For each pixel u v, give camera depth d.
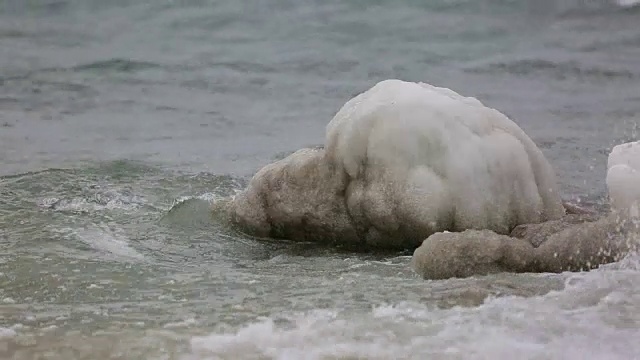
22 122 43.44
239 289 21.56
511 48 58.12
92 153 37.94
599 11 66.06
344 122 26.03
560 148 37.03
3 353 17.52
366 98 26.39
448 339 17.62
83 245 25.69
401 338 17.77
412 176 24.80
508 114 43.50
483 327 18.19
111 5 70.69
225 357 17.12
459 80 51.41
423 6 68.00
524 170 25.47
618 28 62.28
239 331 18.34
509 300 19.75
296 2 69.75
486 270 22.03
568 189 31.55
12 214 28.80
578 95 46.81
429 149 24.92
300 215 26.16
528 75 51.69
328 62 56.22
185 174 34.28
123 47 60.00
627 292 20.02
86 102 47.44
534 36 61.00
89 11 69.62
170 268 23.64
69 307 20.39
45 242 25.84
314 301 20.33
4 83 50.84
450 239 22.34
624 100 45.38
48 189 32.03
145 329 18.77
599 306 19.27
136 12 68.81
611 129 40.03
